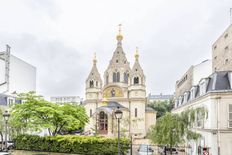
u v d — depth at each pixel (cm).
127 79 7425
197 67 4822
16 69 5062
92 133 5675
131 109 6762
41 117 2923
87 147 2638
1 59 4406
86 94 7238
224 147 2367
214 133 2397
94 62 7438
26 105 2875
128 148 2545
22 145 2950
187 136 2227
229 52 3716
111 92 7056
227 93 2403
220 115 2406
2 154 1908
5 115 2180
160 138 2197
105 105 6225
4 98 4103
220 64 4103
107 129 5650
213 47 4550
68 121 3094
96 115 5800
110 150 2520
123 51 7681
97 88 7225
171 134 2155
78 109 4012
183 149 3397
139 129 6519
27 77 5528
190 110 2302
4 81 4441
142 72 6925
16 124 2858
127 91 6962
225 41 3881
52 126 2877
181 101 4403
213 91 2438
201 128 2708
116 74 7300
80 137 2723
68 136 2814
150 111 7081
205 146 2589
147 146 2733
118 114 1844
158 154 2867
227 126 2381
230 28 3703
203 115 2444
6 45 4350
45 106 2941
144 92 6900
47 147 2828
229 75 2480
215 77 2552
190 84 4997
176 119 2203
